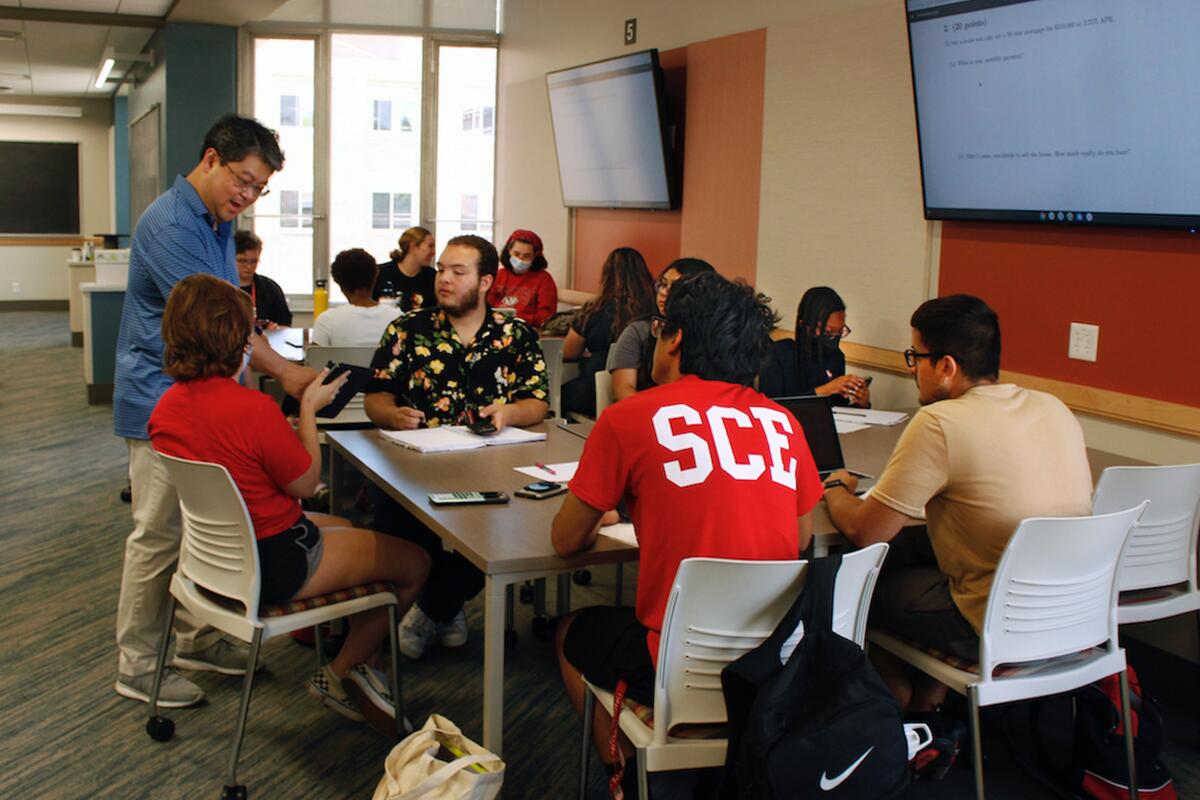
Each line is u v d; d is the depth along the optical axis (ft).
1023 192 11.46
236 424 7.57
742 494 6.19
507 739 9.10
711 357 6.45
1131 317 10.63
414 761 6.78
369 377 8.63
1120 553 7.48
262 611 7.84
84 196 48.70
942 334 7.75
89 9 26.48
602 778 8.46
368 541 8.39
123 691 9.58
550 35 23.43
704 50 17.69
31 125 47.60
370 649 8.82
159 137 28.86
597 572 13.62
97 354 24.44
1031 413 7.50
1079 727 8.23
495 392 10.66
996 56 11.34
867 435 11.03
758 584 6.02
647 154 18.99
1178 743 9.53
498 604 6.84
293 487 7.80
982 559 7.36
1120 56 10.05
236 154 8.78
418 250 19.42
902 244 13.65
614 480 6.37
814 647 5.83
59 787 8.14
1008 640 7.19
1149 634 10.72
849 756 5.52
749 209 16.75
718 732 6.41
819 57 14.94
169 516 9.08
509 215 26.23
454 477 8.65
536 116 24.29
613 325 16.17
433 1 26.50
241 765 8.54
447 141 27.20
